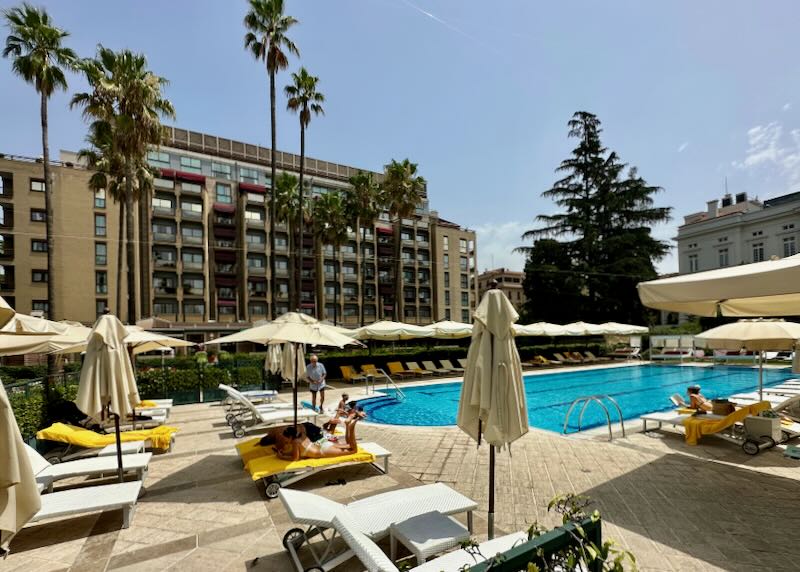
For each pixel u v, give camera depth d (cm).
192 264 4525
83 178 3966
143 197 4175
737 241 5016
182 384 1486
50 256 1756
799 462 687
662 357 2814
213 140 5181
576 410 1420
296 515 363
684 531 439
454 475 636
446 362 2408
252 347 4528
